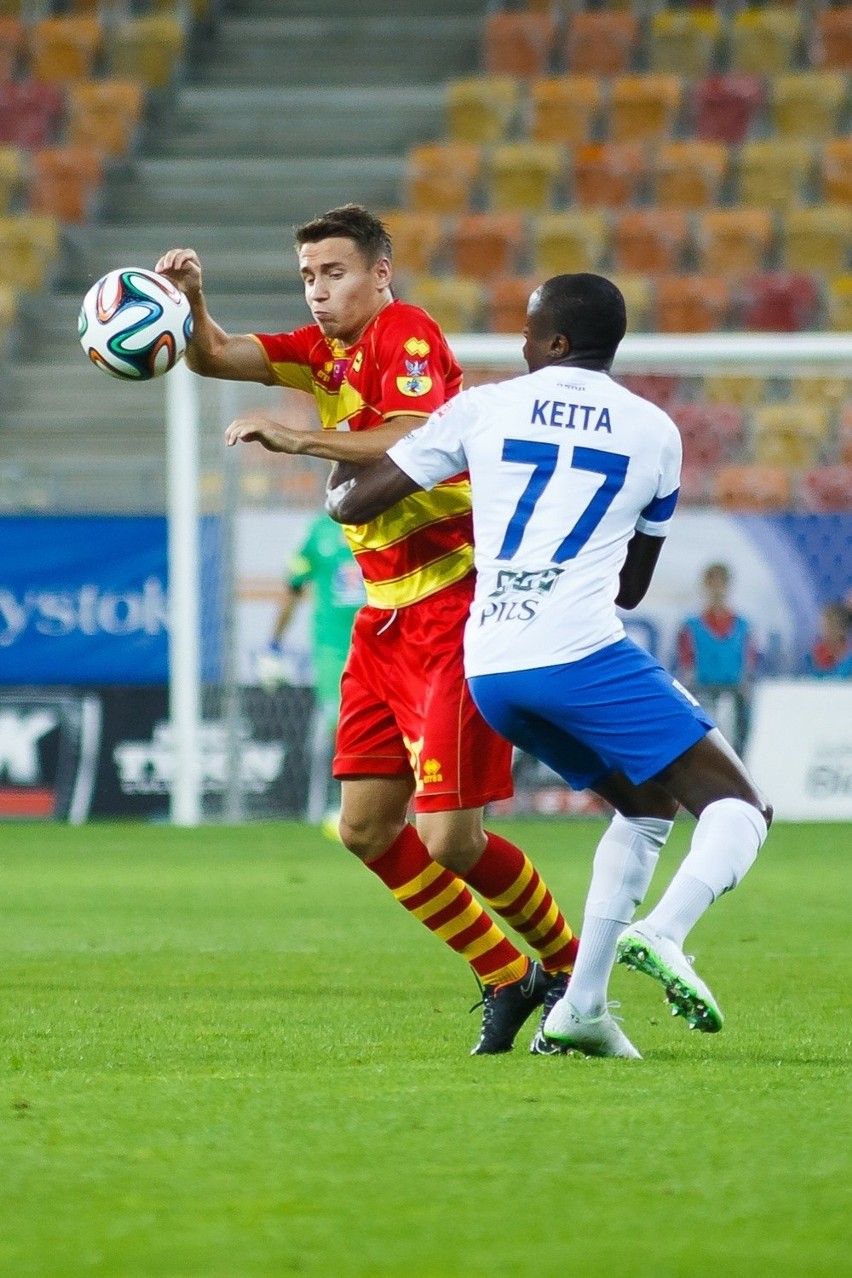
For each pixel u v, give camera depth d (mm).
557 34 80438
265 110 79500
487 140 77188
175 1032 17250
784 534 50156
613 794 15406
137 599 50156
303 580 45219
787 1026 17891
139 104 78875
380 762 16984
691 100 76250
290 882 34844
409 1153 11375
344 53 82188
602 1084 13953
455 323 68125
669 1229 9594
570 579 14672
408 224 71938
